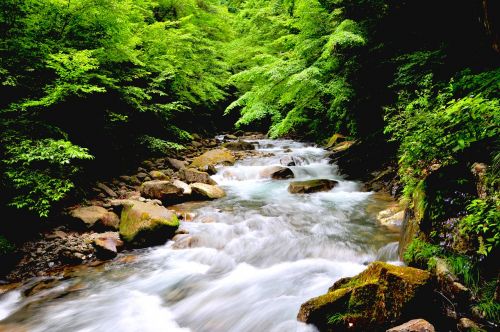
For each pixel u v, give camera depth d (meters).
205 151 16.61
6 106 7.54
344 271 5.49
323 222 7.57
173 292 5.42
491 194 3.57
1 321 4.80
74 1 8.02
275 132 11.96
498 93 4.68
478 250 3.48
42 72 8.28
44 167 7.36
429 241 4.43
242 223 7.75
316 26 10.53
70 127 9.05
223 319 4.63
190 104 18.81
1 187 6.67
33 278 5.85
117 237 7.00
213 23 22.16
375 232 6.71
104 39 9.11
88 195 8.79
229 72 21.72
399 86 8.60
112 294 5.40
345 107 11.12
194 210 8.79
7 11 7.27
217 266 6.19
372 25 9.18
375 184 10.02
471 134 3.80
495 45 4.65
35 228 6.99
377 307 3.62
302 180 11.95
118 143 11.32
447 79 7.05
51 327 4.66
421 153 4.51
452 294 3.68
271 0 17.33
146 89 12.93
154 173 11.09
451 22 6.76
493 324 3.26
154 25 12.87
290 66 10.55
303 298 4.81
